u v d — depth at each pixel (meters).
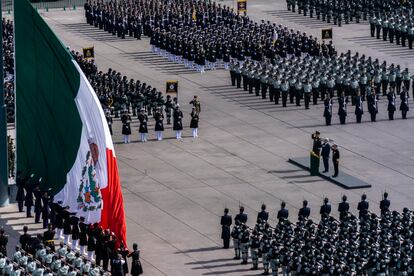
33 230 195.25
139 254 183.75
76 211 191.75
